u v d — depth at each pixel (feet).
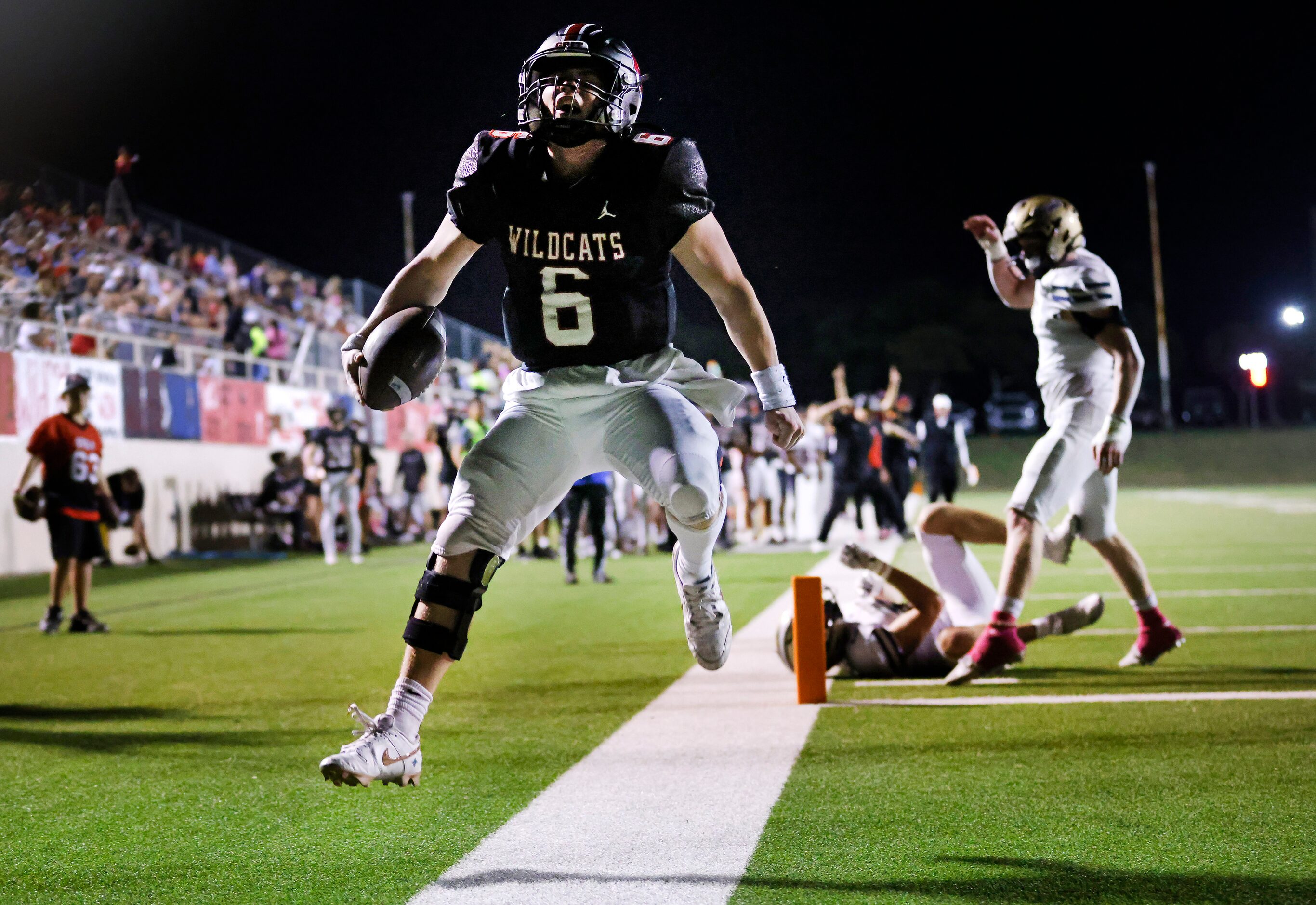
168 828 12.96
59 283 63.82
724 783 14.30
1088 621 21.33
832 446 65.51
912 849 11.57
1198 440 155.74
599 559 44.09
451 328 104.83
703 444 11.50
